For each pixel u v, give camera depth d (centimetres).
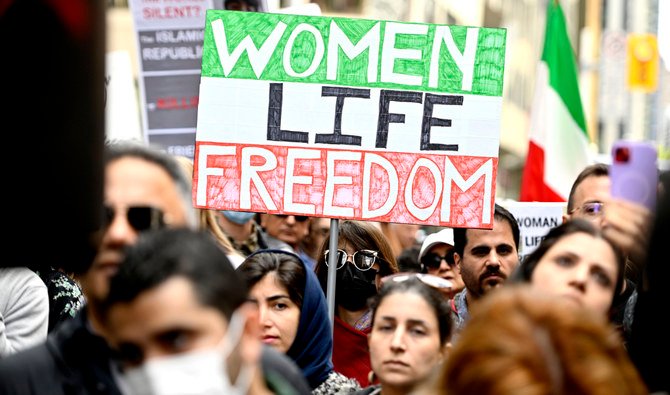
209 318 336
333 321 676
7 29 282
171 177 412
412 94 693
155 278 333
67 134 288
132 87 946
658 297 361
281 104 693
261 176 690
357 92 693
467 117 691
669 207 355
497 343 293
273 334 616
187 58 958
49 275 671
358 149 690
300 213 688
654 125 3073
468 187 687
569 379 289
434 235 888
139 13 960
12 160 286
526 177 1083
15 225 291
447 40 695
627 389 295
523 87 5238
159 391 331
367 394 573
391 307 543
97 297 369
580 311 303
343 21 696
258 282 620
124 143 418
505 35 693
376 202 688
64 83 286
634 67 2867
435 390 300
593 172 787
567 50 1085
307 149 691
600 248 509
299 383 400
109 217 400
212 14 697
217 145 691
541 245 522
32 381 380
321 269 754
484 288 749
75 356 382
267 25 696
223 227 899
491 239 746
